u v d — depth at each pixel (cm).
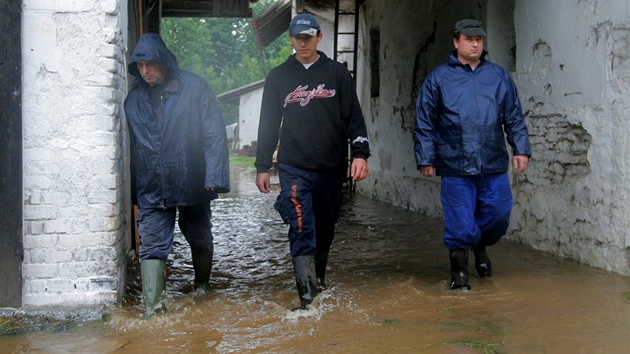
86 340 375
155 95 434
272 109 450
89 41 423
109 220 431
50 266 426
